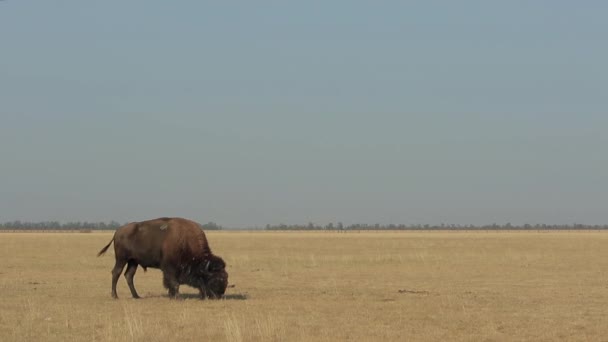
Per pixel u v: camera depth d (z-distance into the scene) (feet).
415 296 72.95
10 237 339.57
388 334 49.75
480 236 391.24
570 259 143.74
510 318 57.11
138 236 70.03
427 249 195.62
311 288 82.99
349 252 178.40
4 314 58.49
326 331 50.70
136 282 91.40
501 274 105.91
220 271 69.36
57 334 49.42
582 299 70.54
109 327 50.44
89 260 141.08
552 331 51.31
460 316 58.03
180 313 58.95
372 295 73.82
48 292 77.15
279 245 234.79
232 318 55.62
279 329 50.83
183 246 69.21
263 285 87.45
